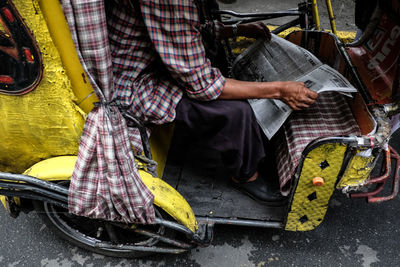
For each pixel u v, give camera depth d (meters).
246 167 1.48
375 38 1.48
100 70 1.03
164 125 1.74
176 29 1.12
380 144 1.17
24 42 1.03
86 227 1.68
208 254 1.77
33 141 1.29
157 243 1.61
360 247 1.79
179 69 1.18
